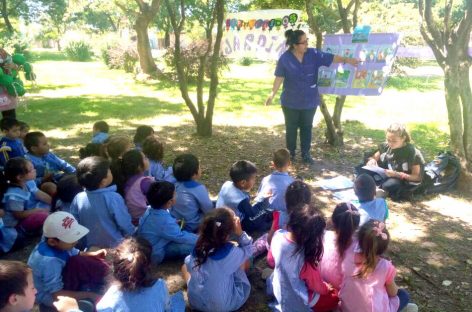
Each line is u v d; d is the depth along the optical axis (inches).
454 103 186.5
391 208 176.2
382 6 565.9
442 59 186.5
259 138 289.1
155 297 86.7
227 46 262.8
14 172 142.9
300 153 252.4
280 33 234.5
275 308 107.1
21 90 258.5
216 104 415.5
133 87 550.6
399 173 179.3
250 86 564.1
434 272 131.1
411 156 178.9
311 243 99.8
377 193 169.0
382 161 190.1
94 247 125.8
